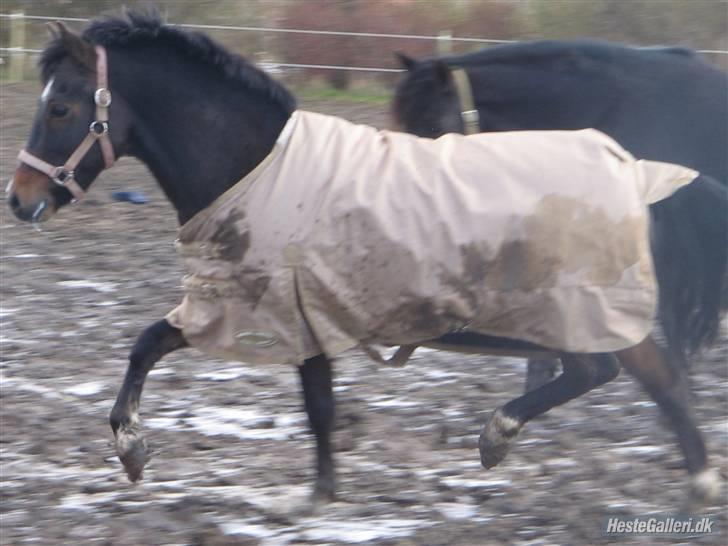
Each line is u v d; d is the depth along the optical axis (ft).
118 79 27.78
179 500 29.14
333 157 26.91
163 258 56.75
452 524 27.50
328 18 92.73
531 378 34.73
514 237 26.30
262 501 29.17
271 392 38.93
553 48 33.71
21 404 37.47
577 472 30.96
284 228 26.45
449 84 32.86
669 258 28.48
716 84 32.91
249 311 26.73
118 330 45.50
